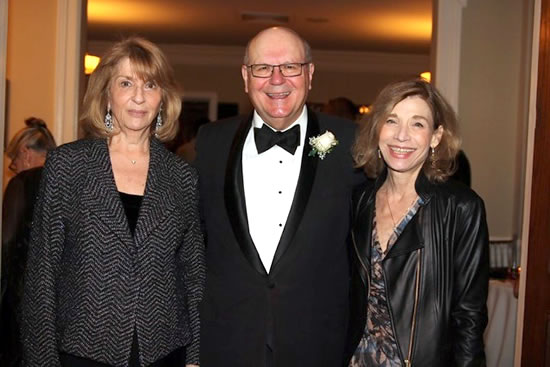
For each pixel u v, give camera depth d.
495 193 5.42
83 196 2.15
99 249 2.12
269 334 2.47
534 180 2.95
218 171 2.61
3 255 3.21
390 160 2.30
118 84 2.24
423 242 2.24
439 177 2.31
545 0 2.89
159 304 2.20
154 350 2.19
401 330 2.22
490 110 5.38
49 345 2.13
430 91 2.30
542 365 2.92
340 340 2.53
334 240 2.53
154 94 2.28
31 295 2.14
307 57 2.59
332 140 2.55
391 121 2.29
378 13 7.53
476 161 5.39
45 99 4.78
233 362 2.49
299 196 2.51
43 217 2.15
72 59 4.75
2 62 2.64
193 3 7.36
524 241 3.03
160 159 2.31
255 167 2.57
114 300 2.12
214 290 2.54
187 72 10.83
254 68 2.51
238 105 10.86
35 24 4.76
